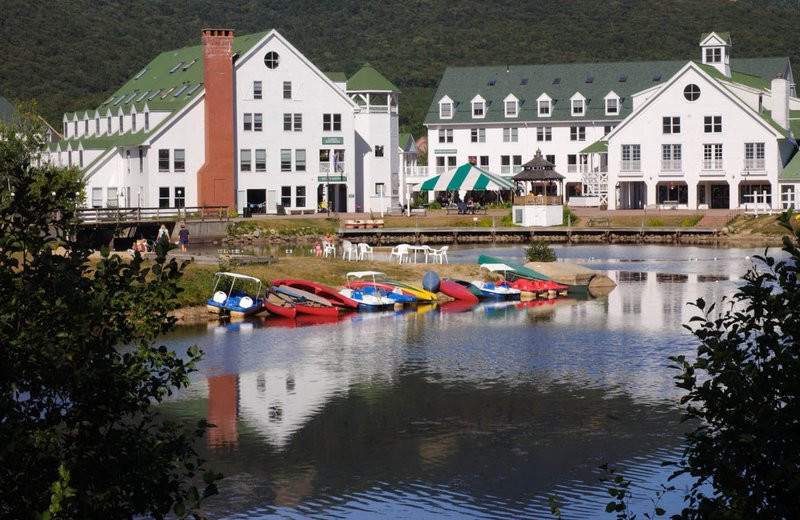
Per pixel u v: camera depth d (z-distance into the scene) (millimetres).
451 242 106812
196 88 116875
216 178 115688
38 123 87125
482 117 142875
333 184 123688
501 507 27375
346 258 83875
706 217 111688
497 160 142875
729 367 16000
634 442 32438
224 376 41688
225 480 29422
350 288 62188
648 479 29141
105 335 16578
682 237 105188
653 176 124188
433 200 142875
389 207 127375
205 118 115375
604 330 51750
